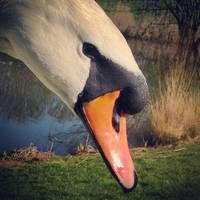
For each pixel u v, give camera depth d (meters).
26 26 0.35
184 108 0.92
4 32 0.36
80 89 0.36
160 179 0.65
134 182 0.36
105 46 0.34
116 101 0.36
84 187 0.62
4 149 0.79
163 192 0.61
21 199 0.57
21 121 0.97
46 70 0.36
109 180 0.64
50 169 0.68
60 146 0.83
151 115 0.93
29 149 0.77
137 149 0.82
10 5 0.35
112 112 0.37
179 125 0.89
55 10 0.34
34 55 0.35
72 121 1.00
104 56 0.34
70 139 0.87
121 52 0.34
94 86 0.36
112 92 0.36
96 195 0.59
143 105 0.36
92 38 0.34
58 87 0.37
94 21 0.34
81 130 0.94
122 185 0.36
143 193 0.60
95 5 0.35
